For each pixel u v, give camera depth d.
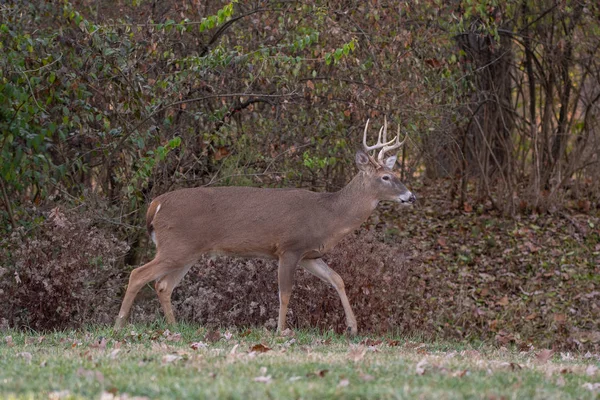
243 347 9.41
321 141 14.86
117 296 14.52
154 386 6.48
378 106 14.62
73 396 6.20
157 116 14.62
